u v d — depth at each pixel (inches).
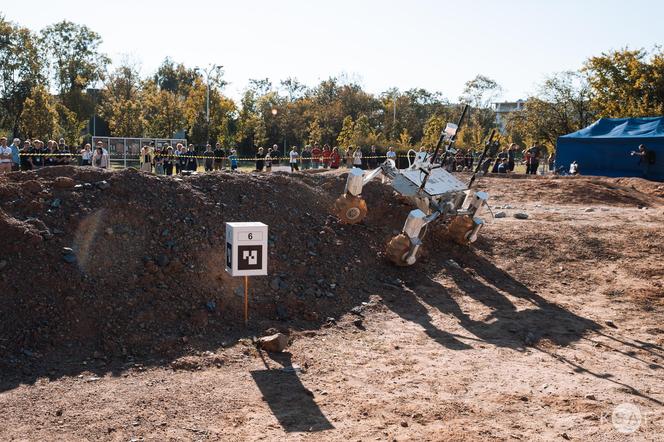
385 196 471.2
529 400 221.0
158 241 325.4
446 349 275.3
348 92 2652.6
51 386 217.3
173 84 3560.5
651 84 1536.7
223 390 219.6
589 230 480.4
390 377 239.3
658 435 194.4
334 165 1002.7
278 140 2365.9
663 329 311.4
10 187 332.8
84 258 295.7
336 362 253.1
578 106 1742.1
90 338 255.0
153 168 871.7
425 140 2014.0
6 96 2384.4
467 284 373.7
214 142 2091.5
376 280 360.8
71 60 2674.7
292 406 208.7
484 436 190.4
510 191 725.3
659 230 477.4
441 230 435.8
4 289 267.4
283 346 262.1
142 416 196.1
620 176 1050.7
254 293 313.0
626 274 400.2
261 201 399.2
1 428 185.5
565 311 339.3
